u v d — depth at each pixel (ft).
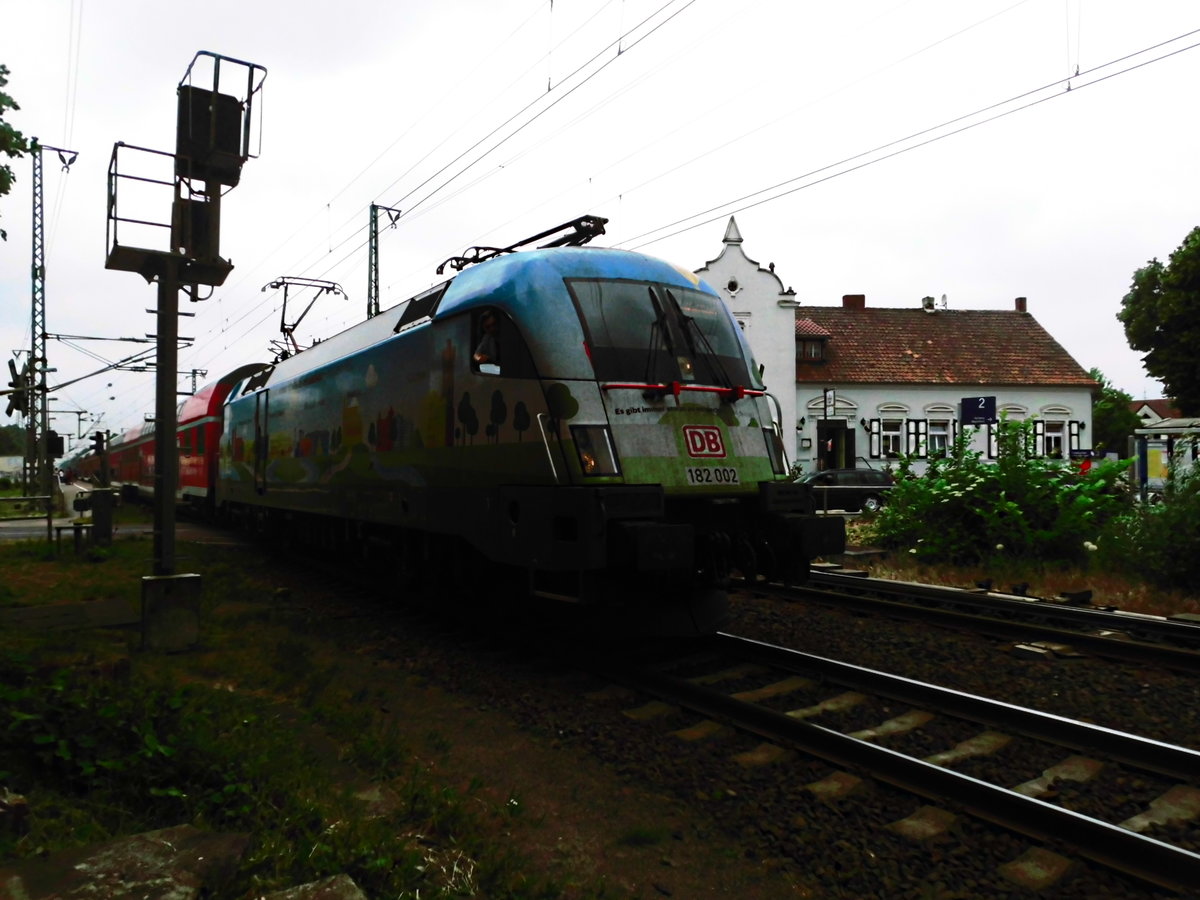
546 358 20.88
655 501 20.11
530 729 17.47
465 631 25.99
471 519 23.31
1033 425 39.60
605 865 12.10
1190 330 86.74
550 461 20.30
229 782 12.51
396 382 28.19
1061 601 29.32
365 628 26.63
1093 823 11.82
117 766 12.15
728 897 11.36
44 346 99.60
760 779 14.76
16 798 10.21
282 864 10.11
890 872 11.75
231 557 44.93
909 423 105.19
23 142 21.04
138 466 104.99
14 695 13.28
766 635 25.23
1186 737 16.48
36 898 8.36
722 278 101.40
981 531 37.99
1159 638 23.99
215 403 66.33
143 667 20.10
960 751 15.56
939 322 115.44
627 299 22.43
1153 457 56.29
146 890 8.62
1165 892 10.96
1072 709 18.20
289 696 18.89
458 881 10.82
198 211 24.41
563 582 22.53
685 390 22.02
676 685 18.95
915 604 29.48
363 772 14.42
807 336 104.68
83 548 45.91
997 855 12.00
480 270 24.49
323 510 35.37
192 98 23.84
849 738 15.10
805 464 102.78
